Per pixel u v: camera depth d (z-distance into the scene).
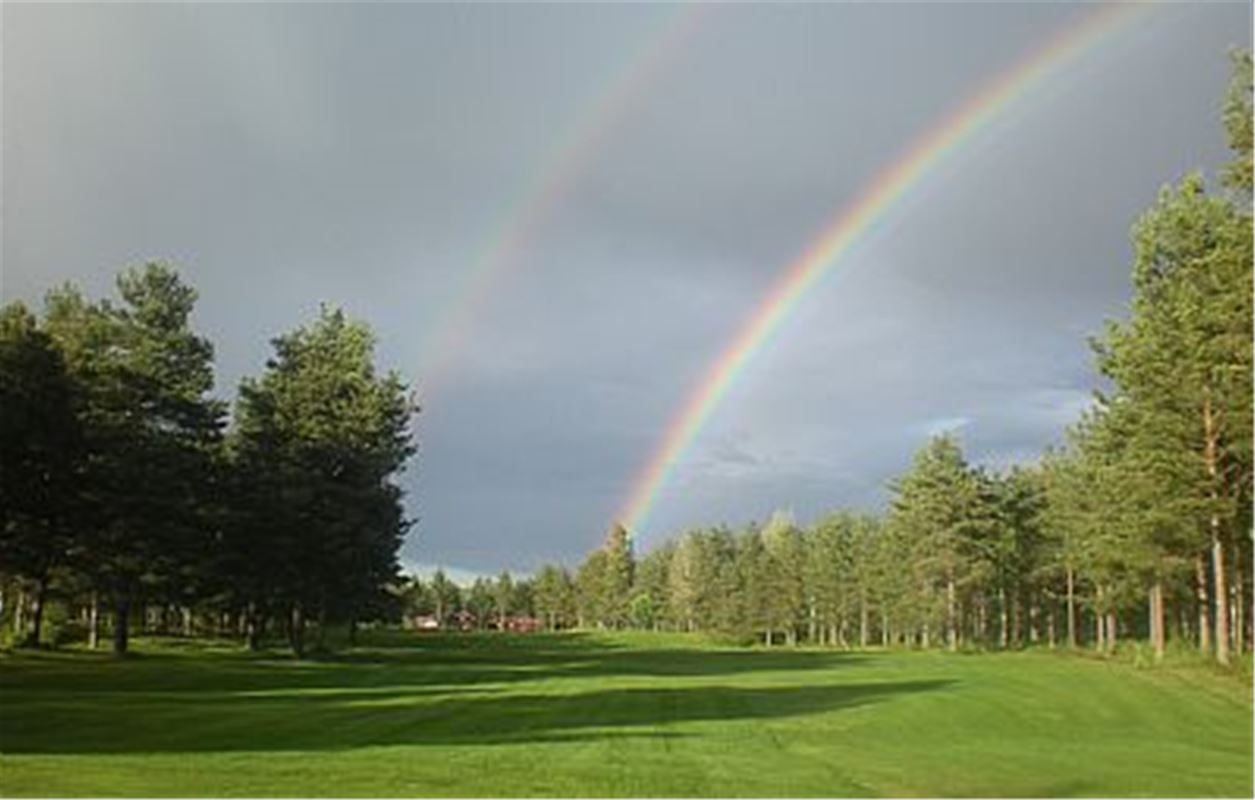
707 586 142.00
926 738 26.91
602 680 46.31
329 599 59.56
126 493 49.12
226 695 34.34
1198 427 41.16
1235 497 41.38
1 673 41.03
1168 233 42.50
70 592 57.97
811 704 35.62
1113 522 51.56
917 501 88.88
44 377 42.47
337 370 60.88
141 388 51.00
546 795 16.06
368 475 59.91
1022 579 89.19
